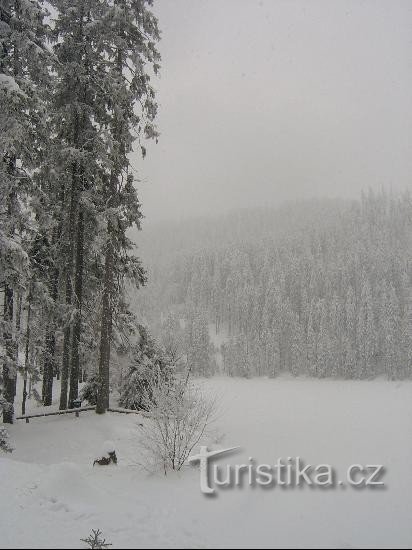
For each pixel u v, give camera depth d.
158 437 10.73
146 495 8.22
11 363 14.02
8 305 13.98
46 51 13.95
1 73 13.03
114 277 18.42
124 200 16.80
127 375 18.86
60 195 18.47
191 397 11.55
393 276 107.62
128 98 16.31
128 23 15.92
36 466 9.58
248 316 109.44
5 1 13.55
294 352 84.38
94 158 16.67
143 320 21.67
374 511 7.50
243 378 83.69
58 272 18.36
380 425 18.22
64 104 16.84
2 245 12.81
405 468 10.28
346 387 61.62
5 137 12.59
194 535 6.45
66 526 6.52
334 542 6.28
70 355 17.69
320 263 122.62
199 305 115.50
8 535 6.09
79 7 16.45
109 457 10.65
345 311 90.94
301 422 19.19
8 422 15.02
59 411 16.38
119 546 5.97
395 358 77.31
